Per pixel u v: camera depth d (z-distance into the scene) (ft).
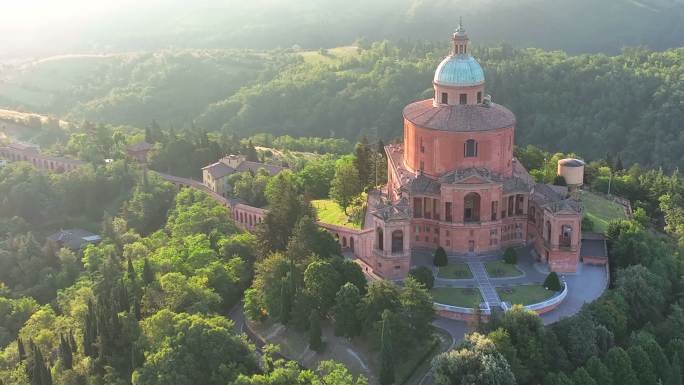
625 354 445.37
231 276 567.59
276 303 508.94
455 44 598.75
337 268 513.04
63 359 479.41
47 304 599.16
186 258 584.81
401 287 518.37
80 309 528.22
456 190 559.79
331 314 497.87
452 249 577.43
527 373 429.79
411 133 597.93
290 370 416.26
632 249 568.41
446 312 500.74
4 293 637.30
